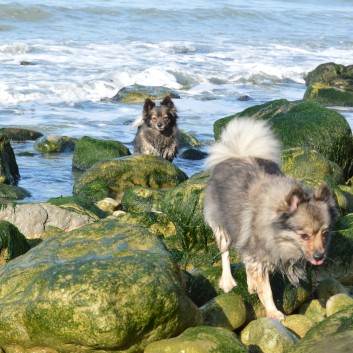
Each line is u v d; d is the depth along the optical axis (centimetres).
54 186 1553
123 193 1502
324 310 877
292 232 752
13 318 705
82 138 1748
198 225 1057
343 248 969
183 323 729
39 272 761
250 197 809
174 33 3884
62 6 3972
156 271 725
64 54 3086
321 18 5075
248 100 2611
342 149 1639
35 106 2309
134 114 2306
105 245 798
